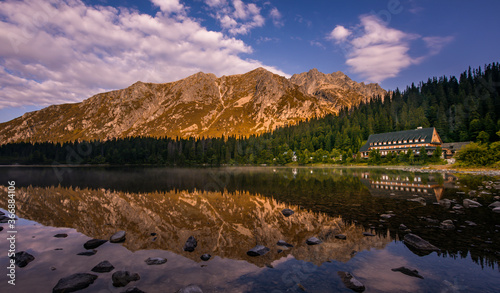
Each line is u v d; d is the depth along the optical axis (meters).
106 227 14.70
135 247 11.38
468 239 11.47
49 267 9.30
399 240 11.69
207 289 7.41
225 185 37.47
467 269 8.45
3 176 56.69
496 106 121.88
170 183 40.91
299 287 7.43
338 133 152.88
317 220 15.86
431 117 145.38
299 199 24.11
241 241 12.08
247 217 17.02
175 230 14.05
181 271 8.77
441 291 7.04
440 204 20.22
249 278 8.12
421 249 10.41
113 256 10.30
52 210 19.45
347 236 12.46
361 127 165.50
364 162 123.38
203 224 15.25
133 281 8.01
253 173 69.81
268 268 8.91
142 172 78.19
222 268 8.98
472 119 117.62
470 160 66.88
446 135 128.38
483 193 24.91
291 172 73.25
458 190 28.06
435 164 93.44
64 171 83.38
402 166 96.62
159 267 9.12
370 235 12.52
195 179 49.25
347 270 8.57
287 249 10.87
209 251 10.78
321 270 8.63
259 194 27.77
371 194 26.56
